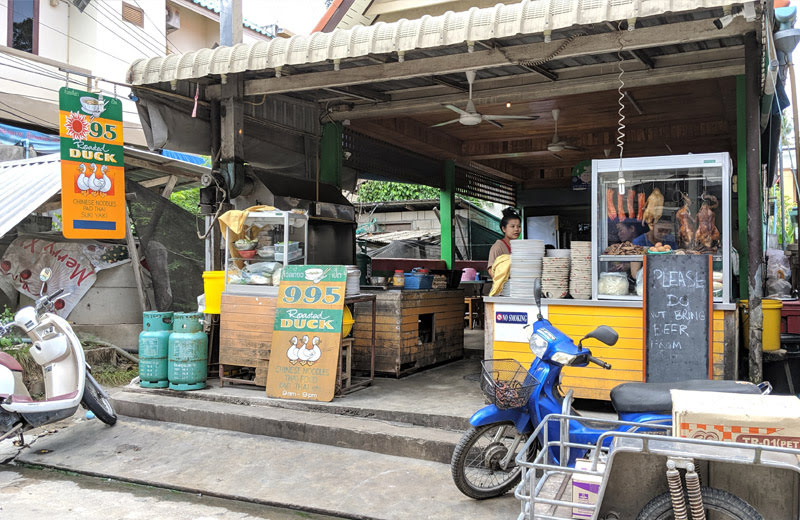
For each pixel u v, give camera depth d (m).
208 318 6.50
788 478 2.75
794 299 6.61
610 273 5.05
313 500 4.10
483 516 3.83
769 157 7.63
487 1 6.87
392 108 7.59
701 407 2.90
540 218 13.64
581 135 10.40
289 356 5.67
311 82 6.47
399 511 3.91
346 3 7.17
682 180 4.96
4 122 11.73
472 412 5.05
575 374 5.05
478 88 7.13
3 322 7.15
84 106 6.27
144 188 8.58
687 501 2.74
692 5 4.29
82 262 8.39
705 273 4.65
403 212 16.30
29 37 12.83
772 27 4.62
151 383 6.11
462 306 7.75
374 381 6.35
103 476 4.66
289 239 6.73
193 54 6.03
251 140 7.20
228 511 4.06
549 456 3.81
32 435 5.54
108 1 13.84
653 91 7.89
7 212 7.62
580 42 5.32
